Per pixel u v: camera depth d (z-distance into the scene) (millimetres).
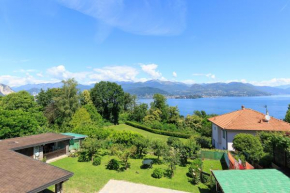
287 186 10906
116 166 18750
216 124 27922
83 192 13328
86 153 23219
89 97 59500
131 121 58812
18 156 13469
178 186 14977
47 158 21859
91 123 36500
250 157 17938
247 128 23906
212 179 14617
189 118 47469
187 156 21172
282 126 24125
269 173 12492
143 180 16078
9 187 8727
